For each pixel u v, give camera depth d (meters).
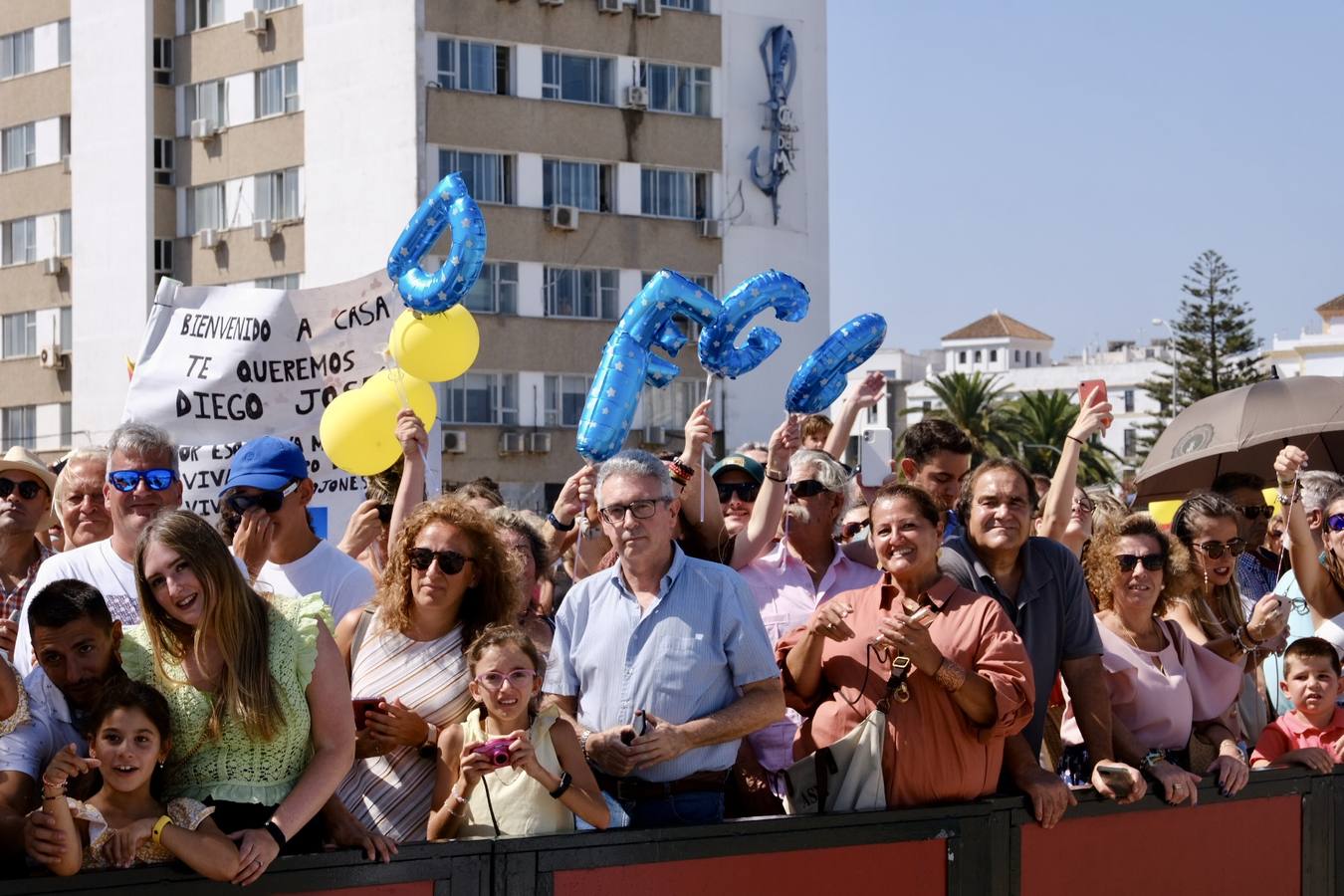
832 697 5.34
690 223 37.50
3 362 41.25
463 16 34.88
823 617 5.18
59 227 40.12
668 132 37.22
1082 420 6.59
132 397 7.68
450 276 6.50
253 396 7.75
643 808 5.04
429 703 4.89
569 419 36.38
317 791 4.25
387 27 34.66
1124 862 5.66
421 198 34.34
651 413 36.88
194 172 37.97
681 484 6.26
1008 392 107.81
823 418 8.56
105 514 6.08
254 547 5.41
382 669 4.95
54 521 7.22
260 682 4.21
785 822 4.93
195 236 37.81
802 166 39.25
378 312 7.84
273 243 36.56
